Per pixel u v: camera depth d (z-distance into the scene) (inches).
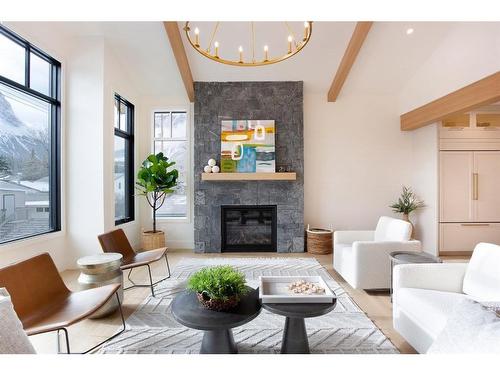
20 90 126.3
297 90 196.5
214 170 188.4
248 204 195.5
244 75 190.5
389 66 180.2
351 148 207.8
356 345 81.5
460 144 177.2
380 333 87.8
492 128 177.6
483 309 46.4
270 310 69.4
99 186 153.8
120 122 187.6
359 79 192.9
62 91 149.7
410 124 190.7
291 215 195.6
